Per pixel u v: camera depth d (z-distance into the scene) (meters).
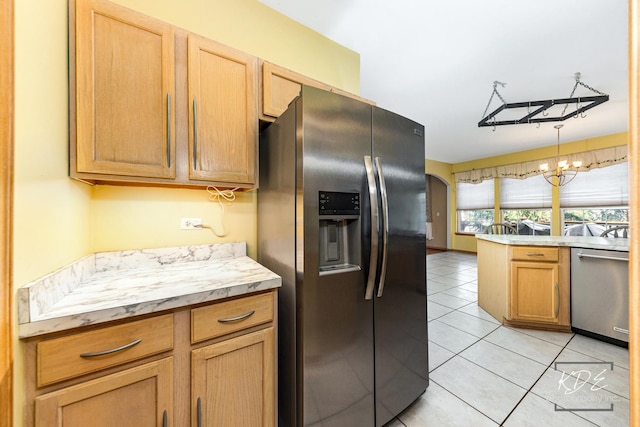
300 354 1.13
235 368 1.02
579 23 1.93
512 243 2.52
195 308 0.94
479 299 3.06
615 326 2.14
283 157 1.29
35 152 0.77
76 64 1.00
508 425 1.37
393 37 2.08
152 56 1.14
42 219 0.80
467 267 5.20
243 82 1.40
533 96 3.14
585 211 4.96
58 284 0.85
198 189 1.54
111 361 0.79
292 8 1.79
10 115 0.65
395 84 2.87
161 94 1.16
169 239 1.45
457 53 2.30
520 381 1.72
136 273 1.21
